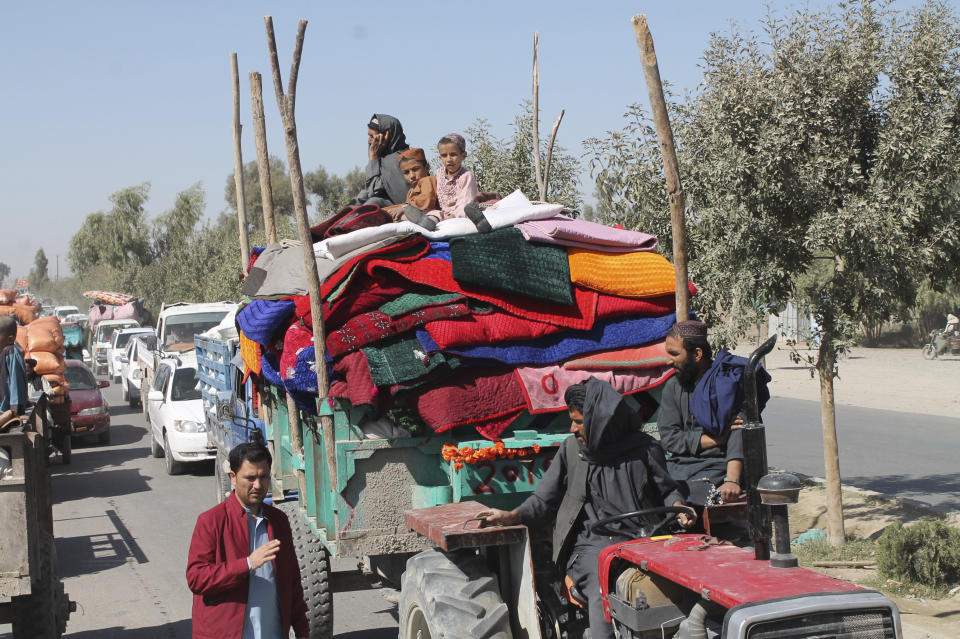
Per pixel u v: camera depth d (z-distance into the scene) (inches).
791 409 892.0
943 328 1620.3
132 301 1702.8
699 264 370.3
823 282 402.0
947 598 298.8
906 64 345.4
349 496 200.5
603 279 217.8
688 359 183.8
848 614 129.8
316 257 223.6
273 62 207.2
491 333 205.8
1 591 213.8
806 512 436.8
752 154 354.6
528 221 227.9
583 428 171.8
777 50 357.1
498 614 170.2
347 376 196.9
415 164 279.1
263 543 172.9
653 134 372.5
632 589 153.0
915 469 561.6
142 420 996.6
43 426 284.2
